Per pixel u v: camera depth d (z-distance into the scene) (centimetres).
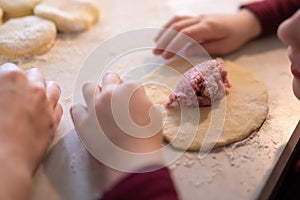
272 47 52
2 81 38
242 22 51
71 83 46
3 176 33
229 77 46
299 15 38
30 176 35
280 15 53
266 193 37
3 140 35
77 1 55
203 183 37
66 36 53
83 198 36
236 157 39
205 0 60
